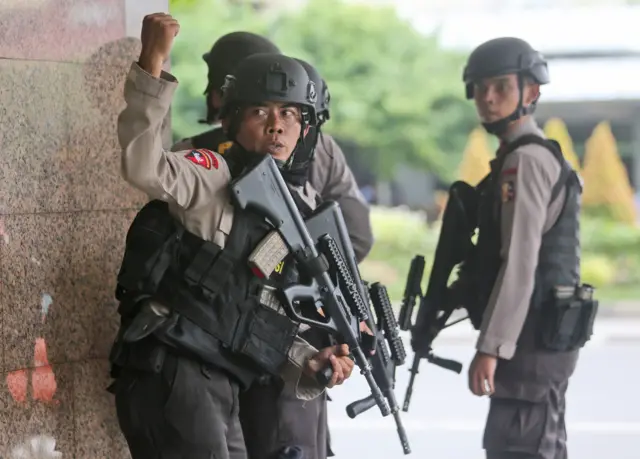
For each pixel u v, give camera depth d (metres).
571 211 6.43
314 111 5.02
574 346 6.41
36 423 5.20
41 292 5.25
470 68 6.75
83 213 5.50
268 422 5.22
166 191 4.42
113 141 5.69
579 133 30.16
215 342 4.59
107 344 5.63
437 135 28.02
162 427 4.56
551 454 6.43
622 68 29.86
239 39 6.34
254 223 4.64
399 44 27.73
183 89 25.14
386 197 28.97
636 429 12.82
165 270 4.57
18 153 5.15
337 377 4.80
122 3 5.75
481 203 6.50
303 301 4.84
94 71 5.59
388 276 25.59
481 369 6.31
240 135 4.94
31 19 5.24
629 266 25.78
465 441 11.98
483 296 6.47
